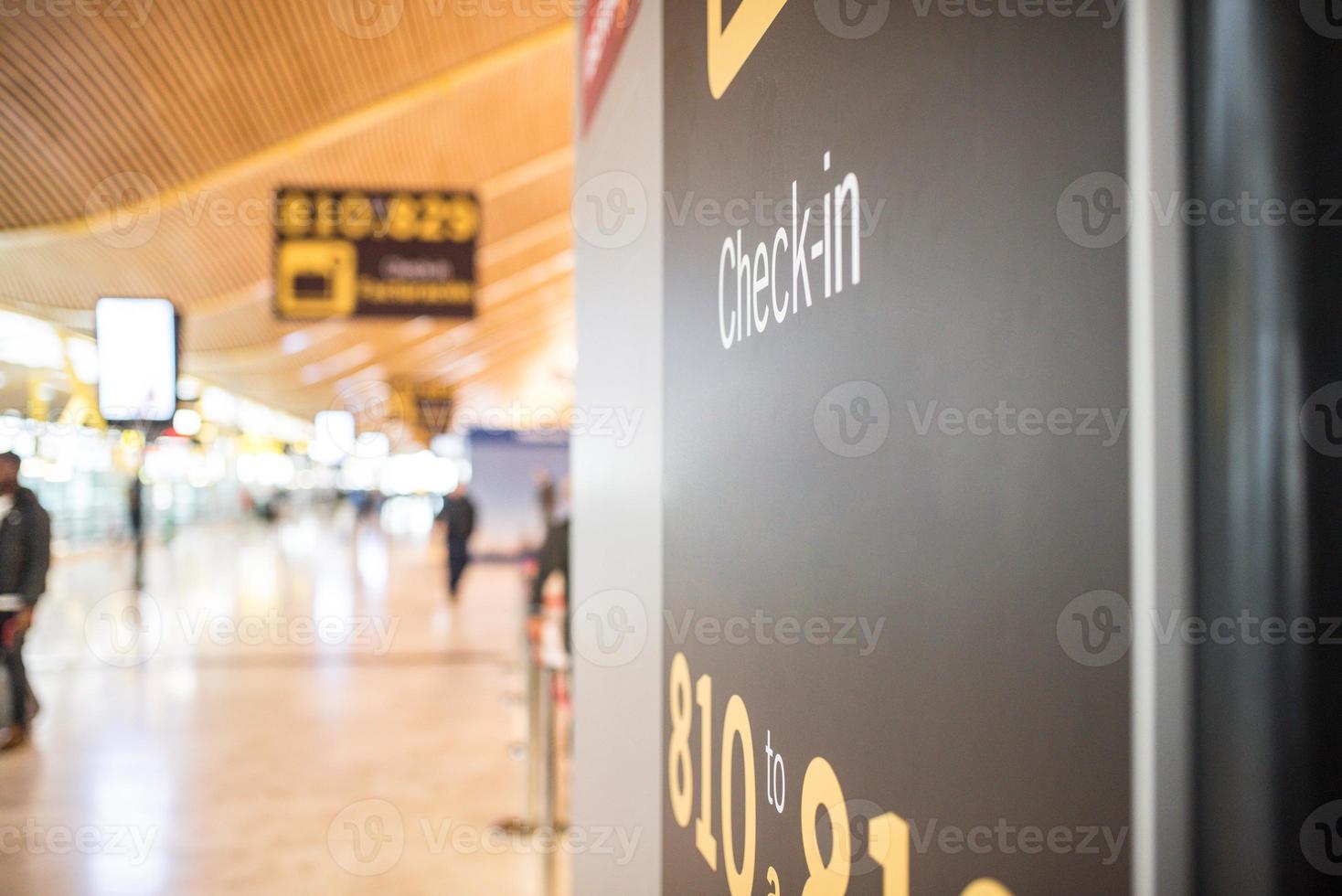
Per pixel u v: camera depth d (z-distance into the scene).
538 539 15.17
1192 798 0.37
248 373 19.02
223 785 4.97
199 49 7.41
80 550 18.03
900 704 0.62
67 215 8.91
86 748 5.66
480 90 9.05
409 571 16.80
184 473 24.34
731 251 1.06
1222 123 0.37
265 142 8.88
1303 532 0.35
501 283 16.03
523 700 6.85
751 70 0.98
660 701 1.47
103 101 7.68
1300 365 0.36
